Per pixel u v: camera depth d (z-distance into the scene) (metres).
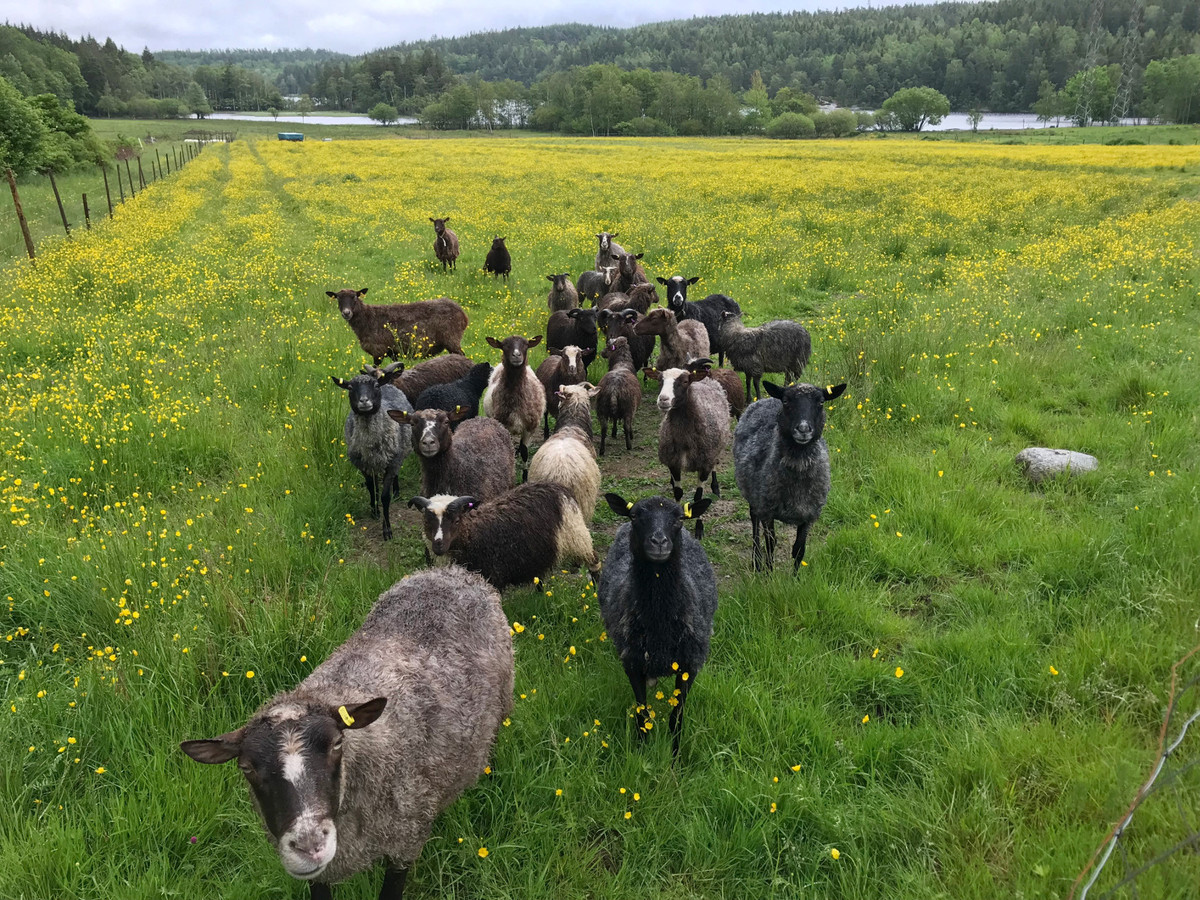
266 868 3.82
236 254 21.47
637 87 149.00
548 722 4.65
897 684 5.02
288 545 6.77
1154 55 133.88
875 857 3.86
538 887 3.74
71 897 3.62
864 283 17.53
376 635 4.08
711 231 24.42
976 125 144.00
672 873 3.88
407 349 13.14
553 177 43.41
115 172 47.31
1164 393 9.39
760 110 142.88
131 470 8.09
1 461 8.01
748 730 4.67
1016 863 3.67
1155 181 35.31
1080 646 5.04
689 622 4.64
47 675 5.11
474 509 6.06
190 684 4.88
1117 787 3.77
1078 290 14.91
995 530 6.86
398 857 3.61
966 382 10.30
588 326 12.43
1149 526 6.37
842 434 9.21
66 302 15.55
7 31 151.12
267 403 10.43
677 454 8.20
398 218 28.72
